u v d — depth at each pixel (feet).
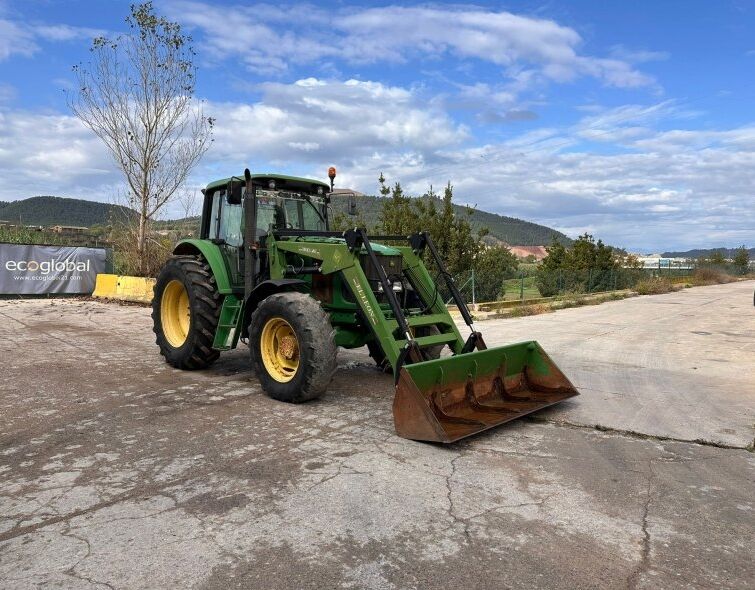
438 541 10.91
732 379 25.94
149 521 11.50
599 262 99.25
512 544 10.85
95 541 10.71
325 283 22.29
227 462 14.74
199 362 25.22
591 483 13.84
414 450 15.83
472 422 17.28
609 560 10.37
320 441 16.47
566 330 41.52
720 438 17.40
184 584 9.39
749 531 11.62
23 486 13.16
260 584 9.43
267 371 21.02
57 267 56.08
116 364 26.91
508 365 20.47
